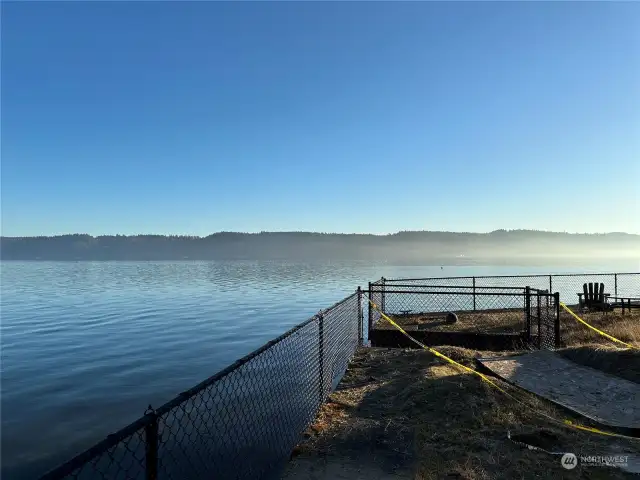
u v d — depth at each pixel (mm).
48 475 2098
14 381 16391
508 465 4289
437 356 8523
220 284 84438
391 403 6344
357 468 4516
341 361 9930
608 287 46219
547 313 11578
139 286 79125
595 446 4641
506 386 6398
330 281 94000
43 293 64375
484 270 150625
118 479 6781
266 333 28250
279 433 7602
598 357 7387
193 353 21750
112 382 16172
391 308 20312
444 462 4402
